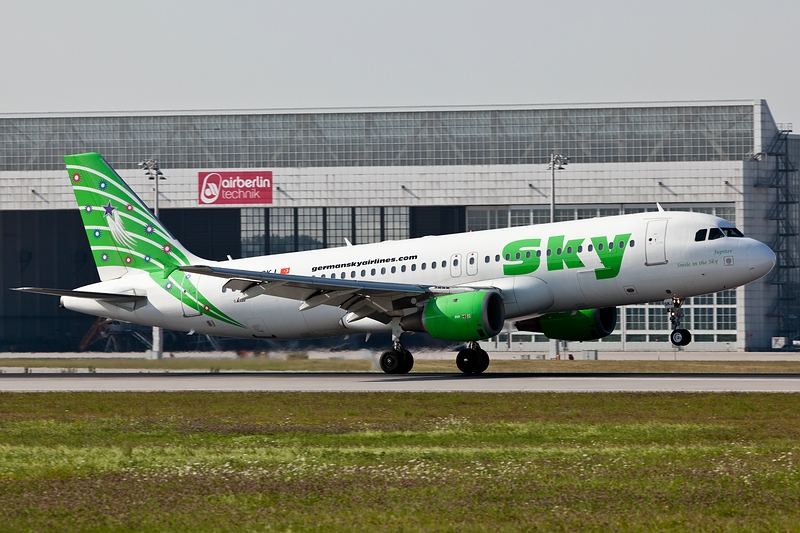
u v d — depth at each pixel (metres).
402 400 117.88
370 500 57.47
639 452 74.94
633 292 147.00
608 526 50.59
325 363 189.25
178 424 100.50
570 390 124.88
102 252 182.12
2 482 65.19
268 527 51.09
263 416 106.94
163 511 55.25
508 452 75.69
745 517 52.59
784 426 91.25
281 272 174.50
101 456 76.81
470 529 50.06
